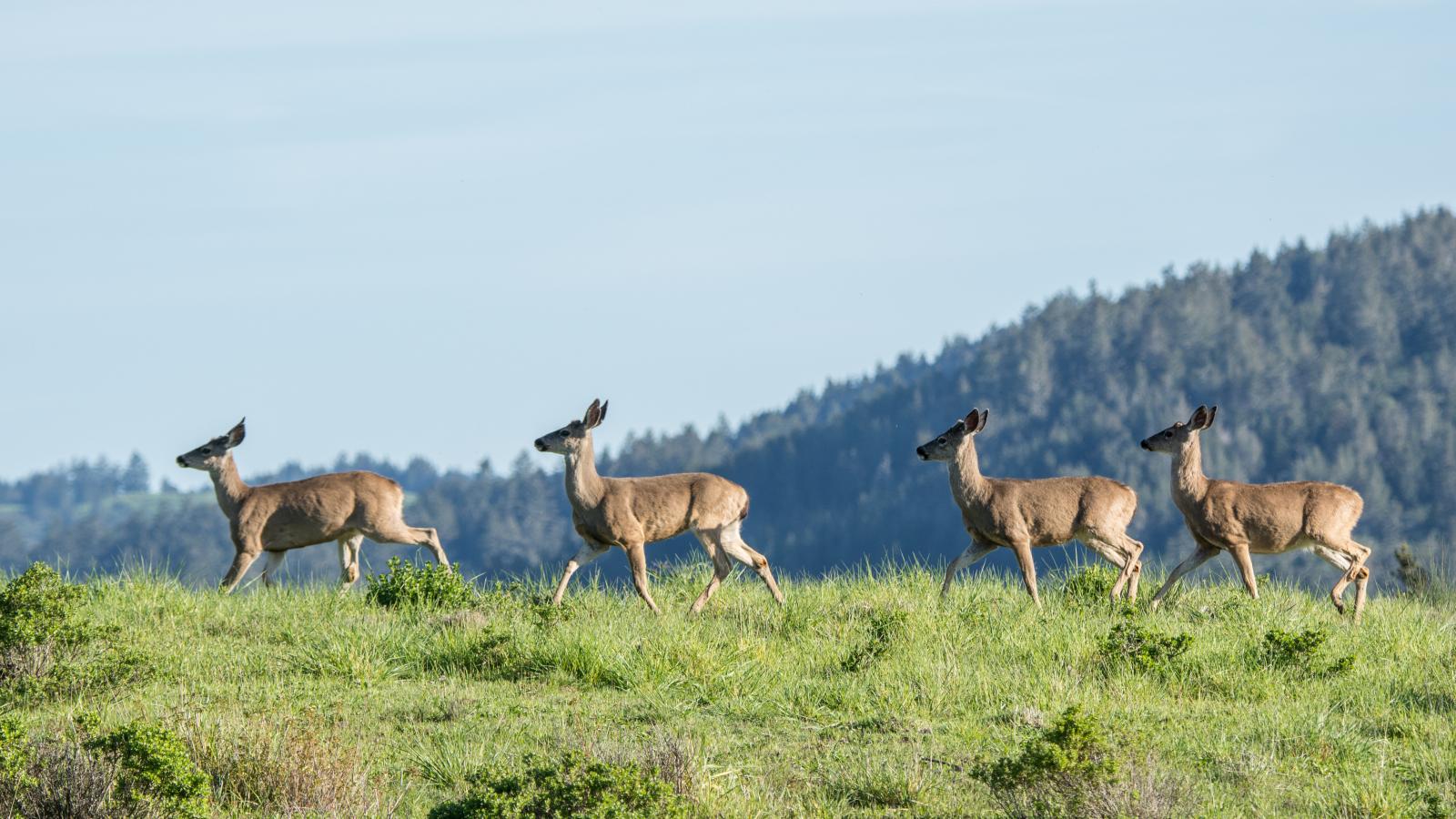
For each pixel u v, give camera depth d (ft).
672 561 217.15
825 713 136.46
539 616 167.63
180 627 168.45
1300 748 126.62
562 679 146.92
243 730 120.37
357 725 130.41
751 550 194.80
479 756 119.96
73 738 113.91
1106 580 197.98
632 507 190.60
